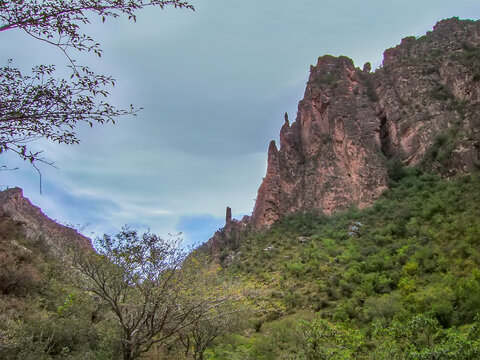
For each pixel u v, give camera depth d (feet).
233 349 70.13
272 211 182.29
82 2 16.44
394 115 194.39
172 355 55.72
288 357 53.21
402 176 166.40
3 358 38.93
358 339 43.73
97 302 57.52
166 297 38.75
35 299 56.39
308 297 94.02
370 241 117.91
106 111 17.25
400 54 238.89
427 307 62.64
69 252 40.88
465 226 91.81
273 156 205.36
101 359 42.70
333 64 239.30
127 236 39.47
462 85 176.04
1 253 65.16
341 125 194.70
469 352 34.55
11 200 106.63
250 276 122.83
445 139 158.81
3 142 15.29
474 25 212.84
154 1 17.48
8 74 15.97
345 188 173.37
